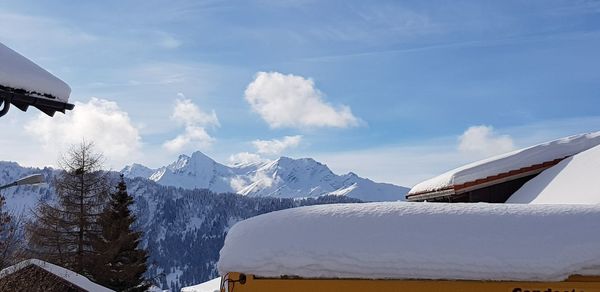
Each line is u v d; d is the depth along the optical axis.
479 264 5.12
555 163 13.57
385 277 5.19
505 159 13.52
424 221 5.39
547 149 13.66
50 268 22.11
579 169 11.24
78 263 32.94
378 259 5.21
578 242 5.18
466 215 5.42
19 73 6.15
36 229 31.78
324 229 5.40
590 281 5.08
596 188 9.11
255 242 5.40
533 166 13.48
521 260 5.12
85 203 34.53
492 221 5.36
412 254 5.20
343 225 5.41
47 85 6.38
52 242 32.56
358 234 5.34
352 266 5.21
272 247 5.35
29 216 32.50
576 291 5.07
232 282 5.32
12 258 21.31
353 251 5.26
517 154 13.57
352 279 5.21
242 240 5.45
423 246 5.22
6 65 6.11
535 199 11.35
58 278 21.78
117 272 33.81
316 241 5.33
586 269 5.10
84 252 33.56
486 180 13.32
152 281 36.97
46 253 32.12
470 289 5.12
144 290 36.12
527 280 5.09
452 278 5.14
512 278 5.10
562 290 5.07
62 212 33.94
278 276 5.28
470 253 5.17
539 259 5.12
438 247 5.21
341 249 5.27
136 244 36.53
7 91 6.04
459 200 14.12
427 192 14.52
